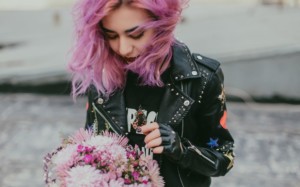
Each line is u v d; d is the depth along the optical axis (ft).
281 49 18.10
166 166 4.99
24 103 18.30
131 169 4.45
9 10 19.26
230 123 16.44
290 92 18.30
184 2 4.59
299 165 13.20
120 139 4.85
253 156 13.76
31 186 11.82
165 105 4.90
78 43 4.65
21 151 13.84
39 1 19.57
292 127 16.16
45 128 15.66
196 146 5.01
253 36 18.25
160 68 4.77
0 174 12.39
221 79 5.02
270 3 18.28
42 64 19.21
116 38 4.53
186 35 18.35
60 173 4.51
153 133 4.55
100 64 4.75
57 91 19.25
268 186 12.00
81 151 4.56
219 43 18.31
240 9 18.39
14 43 19.30
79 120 16.49
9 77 19.29
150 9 4.27
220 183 12.16
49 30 19.16
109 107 5.08
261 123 16.51
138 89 5.00
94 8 4.32
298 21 18.04
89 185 4.28
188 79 4.87
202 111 4.99
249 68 18.31
